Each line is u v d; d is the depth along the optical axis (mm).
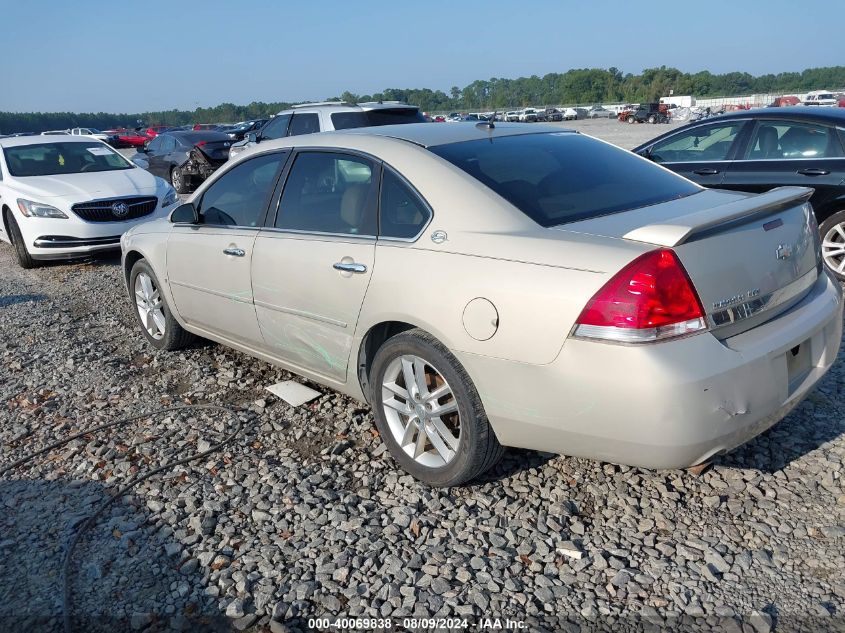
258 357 4488
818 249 3270
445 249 3039
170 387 4695
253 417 4148
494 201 3053
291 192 3941
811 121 6281
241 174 4355
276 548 2916
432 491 3266
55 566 2887
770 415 2742
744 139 6684
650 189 3447
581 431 2691
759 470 3250
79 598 2688
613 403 2559
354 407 4184
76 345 5664
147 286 5320
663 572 2652
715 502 3039
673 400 2475
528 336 2715
